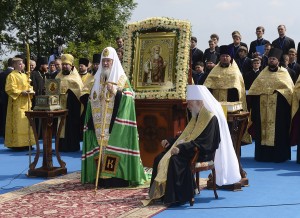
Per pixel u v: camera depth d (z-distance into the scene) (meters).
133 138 8.08
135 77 9.15
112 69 8.14
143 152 9.05
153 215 6.45
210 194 7.62
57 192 7.74
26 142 11.87
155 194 6.95
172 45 9.01
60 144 12.01
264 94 10.55
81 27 36.72
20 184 8.49
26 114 8.95
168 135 8.84
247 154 11.65
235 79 10.61
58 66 13.30
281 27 14.77
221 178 7.41
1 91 14.16
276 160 10.51
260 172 9.40
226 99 10.66
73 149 12.02
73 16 36.12
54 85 9.14
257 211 6.70
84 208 6.79
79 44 33.56
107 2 37.41
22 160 10.82
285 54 13.60
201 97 7.13
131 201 7.15
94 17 35.81
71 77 12.02
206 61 13.63
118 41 14.14
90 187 8.07
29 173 9.05
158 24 9.08
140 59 9.18
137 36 9.26
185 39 8.96
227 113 7.95
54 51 15.58
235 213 6.60
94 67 12.12
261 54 14.43
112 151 7.99
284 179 8.75
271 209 6.80
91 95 8.29
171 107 8.80
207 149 6.91
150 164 9.00
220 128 7.34
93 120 8.22
